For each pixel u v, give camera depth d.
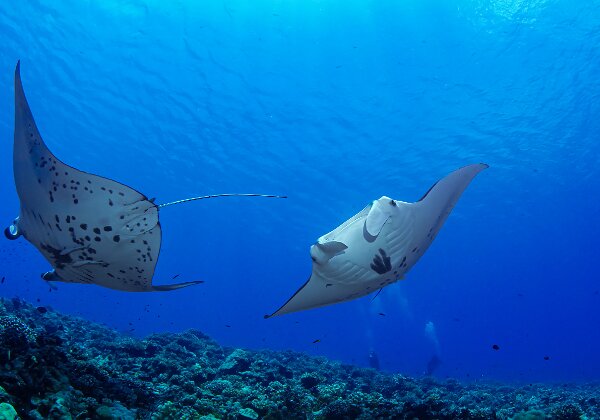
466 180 3.97
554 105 21.38
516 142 24.47
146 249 3.61
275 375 6.95
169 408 4.49
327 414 4.95
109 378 4.76
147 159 30.62
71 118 26.36
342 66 20.48
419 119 23.14
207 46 19.70
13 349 4.02
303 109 23.23
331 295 3.62
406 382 9.24
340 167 28.23
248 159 28.80
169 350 7.59
